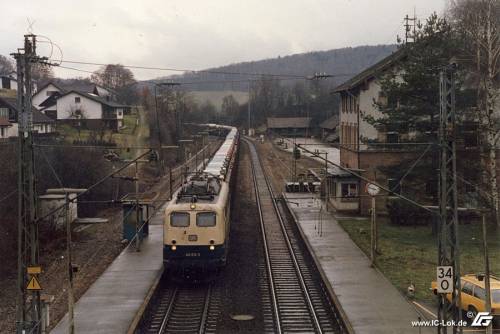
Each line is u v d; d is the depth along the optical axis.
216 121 154.75
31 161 16.00
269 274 23.94
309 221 34.78
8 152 30.88
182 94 101.31
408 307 18.84
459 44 30.17
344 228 32.50
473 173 29.39
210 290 22.06
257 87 149.62
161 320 18.81
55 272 24.75
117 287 21.16
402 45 34.66
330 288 20.89
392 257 25.84
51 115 78.69
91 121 75.31
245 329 17.80
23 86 15.88
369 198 36.75
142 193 46.59
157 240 29.52
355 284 21.52
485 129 29.42
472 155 29.81
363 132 36.75
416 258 25.72
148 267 24.08
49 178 37.41
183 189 24.47
